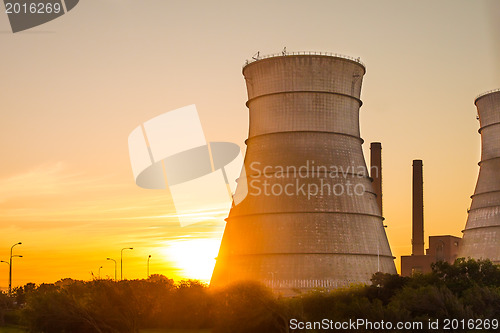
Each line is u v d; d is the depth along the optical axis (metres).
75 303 50.31
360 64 77.06
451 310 44.31
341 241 71.19
